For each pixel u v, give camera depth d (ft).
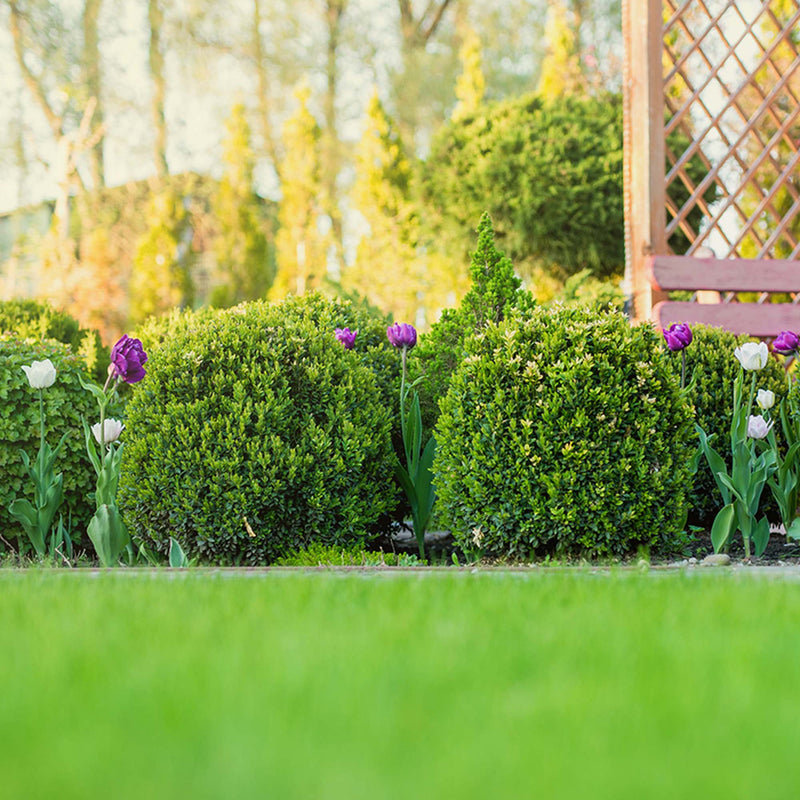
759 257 23.77
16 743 3.27
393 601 6.94
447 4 74.43
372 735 3.33
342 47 72.38
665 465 14.58
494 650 4.96
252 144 68.33
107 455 15.30
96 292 58.29
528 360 14.94
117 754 3.08
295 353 15.94
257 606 6.70
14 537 17.51
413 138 71.61
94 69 64.75
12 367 17.65
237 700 3.87
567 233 38.88
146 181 66.85
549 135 38.86
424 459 17.06
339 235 69.62
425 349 19.10
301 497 15.34
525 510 14.62
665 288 21.30
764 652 5.04
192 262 63.46
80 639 5.38
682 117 23.25
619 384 14.71
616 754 3.16
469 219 40.57
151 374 15.53
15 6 62.90
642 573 9.26
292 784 2.76
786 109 29.30
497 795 2.69
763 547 15.34
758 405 17.61
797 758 3.17
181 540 15.10
